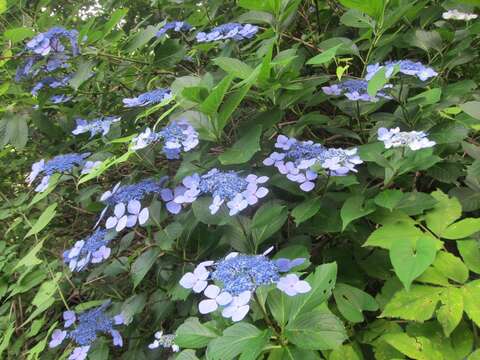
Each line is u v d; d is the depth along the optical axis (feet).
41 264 2.68
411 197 1.82
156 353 2.16
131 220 1.84
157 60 2.66
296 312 1.44
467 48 2.50
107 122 2.25
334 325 1.38
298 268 1.70
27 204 3.02
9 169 3.22
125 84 3.03
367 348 1.81
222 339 1.37
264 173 2.04
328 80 2.39
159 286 2.14
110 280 2.47
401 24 2.72
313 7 2.98
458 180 2.22
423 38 2.51
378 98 2.15
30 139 3.14
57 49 2.58
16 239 3.12
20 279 2.62
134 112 2.61
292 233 2.03
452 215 1.76
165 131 1.90
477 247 1.66
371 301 1.71
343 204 1.85
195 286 1.46
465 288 1.55
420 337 1.57
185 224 1.98
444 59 2.50
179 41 2.89
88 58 2.62
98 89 2.94
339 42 2.43
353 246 2.00
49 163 2.19
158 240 1.91
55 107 3.01
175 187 2.05
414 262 1.44
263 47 2.26
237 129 2.17
